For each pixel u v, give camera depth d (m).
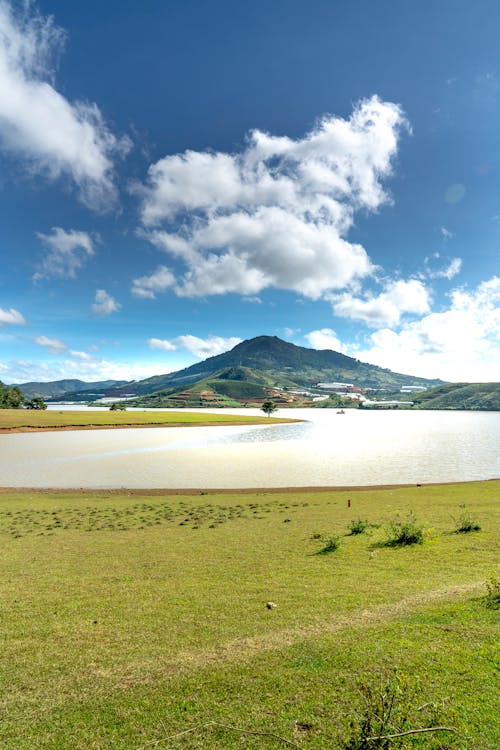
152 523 30.19
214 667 9.20
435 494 40.94
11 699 8.47
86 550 22.34
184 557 20.36
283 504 37.75
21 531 28.08
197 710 7.62
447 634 9.63
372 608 12.16
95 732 7.25
